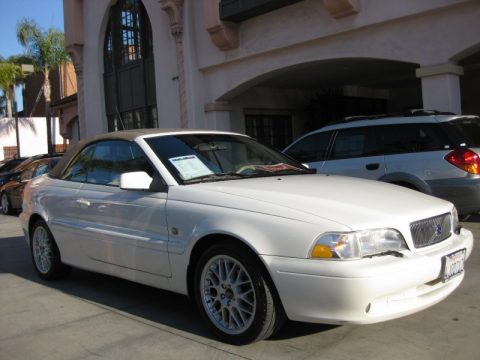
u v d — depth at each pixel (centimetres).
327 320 352
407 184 763
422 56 1015
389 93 2027
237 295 396
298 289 356
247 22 1314
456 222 436
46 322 479
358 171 806
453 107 991
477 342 388
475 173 709
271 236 370
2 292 589
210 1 1320
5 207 1466
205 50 1424
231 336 399
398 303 363
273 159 547
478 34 936
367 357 370
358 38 1111
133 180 453
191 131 536
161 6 1498
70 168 598
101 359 391
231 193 416
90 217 529
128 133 530
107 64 1864
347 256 347
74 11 1905
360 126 824
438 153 735
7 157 3800
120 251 487
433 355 370
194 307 501
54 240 596
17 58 3769
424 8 981
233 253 390
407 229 372
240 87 1391
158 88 1587
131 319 475
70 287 591
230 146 534
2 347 425
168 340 420
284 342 401
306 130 1847
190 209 423
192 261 428
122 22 1775
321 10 1149
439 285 386
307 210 373
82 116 1973
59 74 4053
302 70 1445
